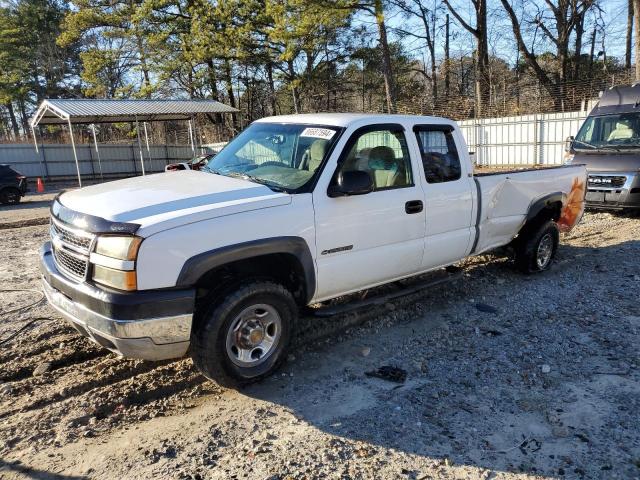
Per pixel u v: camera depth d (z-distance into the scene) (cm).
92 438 338
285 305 402
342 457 317
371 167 461
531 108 2767
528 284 646
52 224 417
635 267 698
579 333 495
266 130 501
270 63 3956
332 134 446
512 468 308
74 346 467
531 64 3453
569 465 310
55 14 5688
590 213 1144
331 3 2950
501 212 599
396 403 378
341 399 384
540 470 306
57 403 376
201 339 364
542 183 657
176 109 2917
